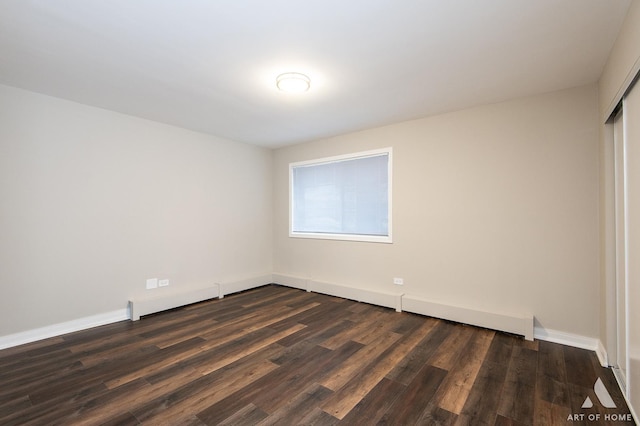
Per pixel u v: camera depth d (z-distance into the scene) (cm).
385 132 426
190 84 290
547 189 308
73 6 179
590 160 287
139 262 389
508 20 194
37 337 310
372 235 447
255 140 509
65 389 220
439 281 379
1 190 291
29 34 209
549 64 250
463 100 331
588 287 288
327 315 385
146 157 396
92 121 349
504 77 275
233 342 303
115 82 287
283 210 558
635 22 170
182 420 186
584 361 261
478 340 305
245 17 191
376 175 444
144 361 263
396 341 304
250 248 532
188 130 443
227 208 495
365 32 207
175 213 427
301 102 336
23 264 303
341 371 245
